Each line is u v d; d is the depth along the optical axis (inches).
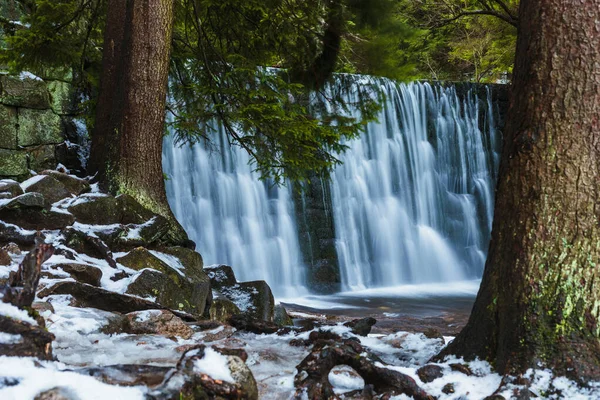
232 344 183.3
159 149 353.7
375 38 408.2
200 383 108.3
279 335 205.0
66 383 98.6
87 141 492.1
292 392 131.6
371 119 498.3
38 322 115.4
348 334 186.1
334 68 469.1
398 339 184.7
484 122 882.1
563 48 136.9
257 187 664.4
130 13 350.9
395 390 128.1
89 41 498.6
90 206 303.7
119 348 165.2
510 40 928.3
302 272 674.8
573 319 129.9
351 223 727.1
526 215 137.9
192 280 301.7
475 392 129.1
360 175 748.6
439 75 1226.0
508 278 138.8
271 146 448.8
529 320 132.4
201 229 614.9
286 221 676.1
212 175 632.4
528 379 125.4
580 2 136.1
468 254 820.6
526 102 141.0
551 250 134.6
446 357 148.3
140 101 344.8
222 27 465.7
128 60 347.3
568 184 135.1
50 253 123.9
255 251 645.9
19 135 441.7
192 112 462.3
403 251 763.4
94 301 232.4
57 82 481.4
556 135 136.6
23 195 275.1
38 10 430.3
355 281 709.3
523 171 139.7
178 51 473.4
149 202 341.7
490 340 140.5
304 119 445.1
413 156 801.6
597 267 132.3
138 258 288.8
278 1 429.4
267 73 473.7
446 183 831.1
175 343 175.8
